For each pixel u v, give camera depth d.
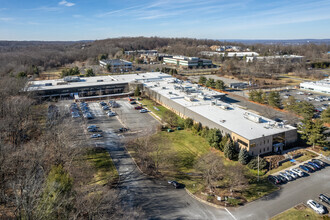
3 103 69.88
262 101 100.12
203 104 83.12
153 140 64.62
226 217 37.34
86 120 81.62
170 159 55.81
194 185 45.81
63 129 53.06
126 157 56.88
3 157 39.56
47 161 44.12
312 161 52.97
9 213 34.44
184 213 38.25
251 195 42.78
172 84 119.75
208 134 61.75
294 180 47.22
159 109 93.75
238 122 65.38
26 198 29.47
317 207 38.44
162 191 44.06
